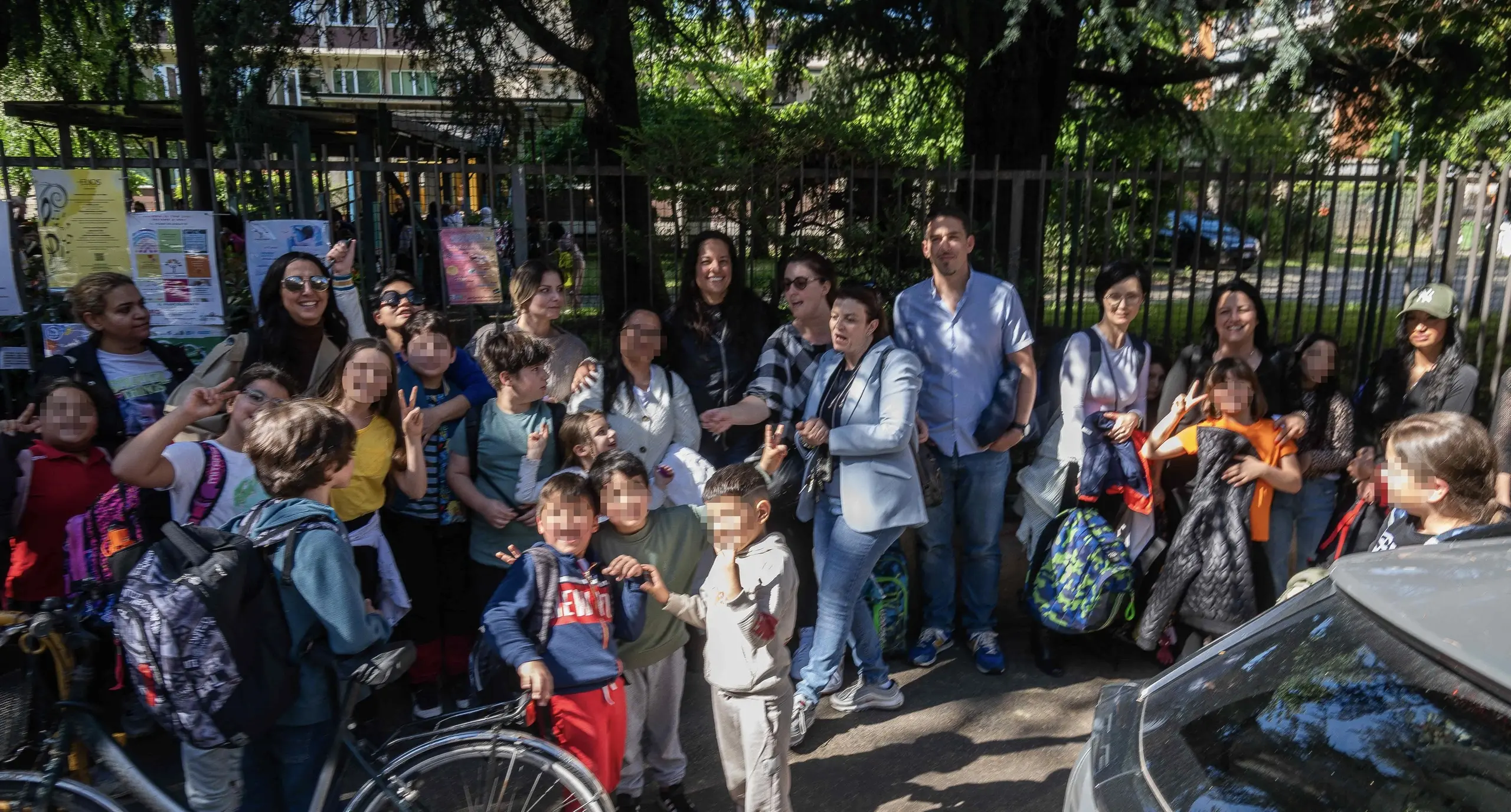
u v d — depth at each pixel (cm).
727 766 312
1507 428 384
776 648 302
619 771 307
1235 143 857
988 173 507
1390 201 536
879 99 794
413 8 693
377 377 332
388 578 347
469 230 467
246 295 520
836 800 350
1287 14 541
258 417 259
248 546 241
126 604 232
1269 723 186
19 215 521
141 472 284
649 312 386
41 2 745
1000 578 491
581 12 721
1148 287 500
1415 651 173
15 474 339
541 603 296
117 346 386
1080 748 383
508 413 375
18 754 261
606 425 354
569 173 493
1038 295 512
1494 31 692
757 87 1046
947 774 366
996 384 429
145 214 443
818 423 372
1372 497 363
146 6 752
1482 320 520
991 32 666
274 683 240
